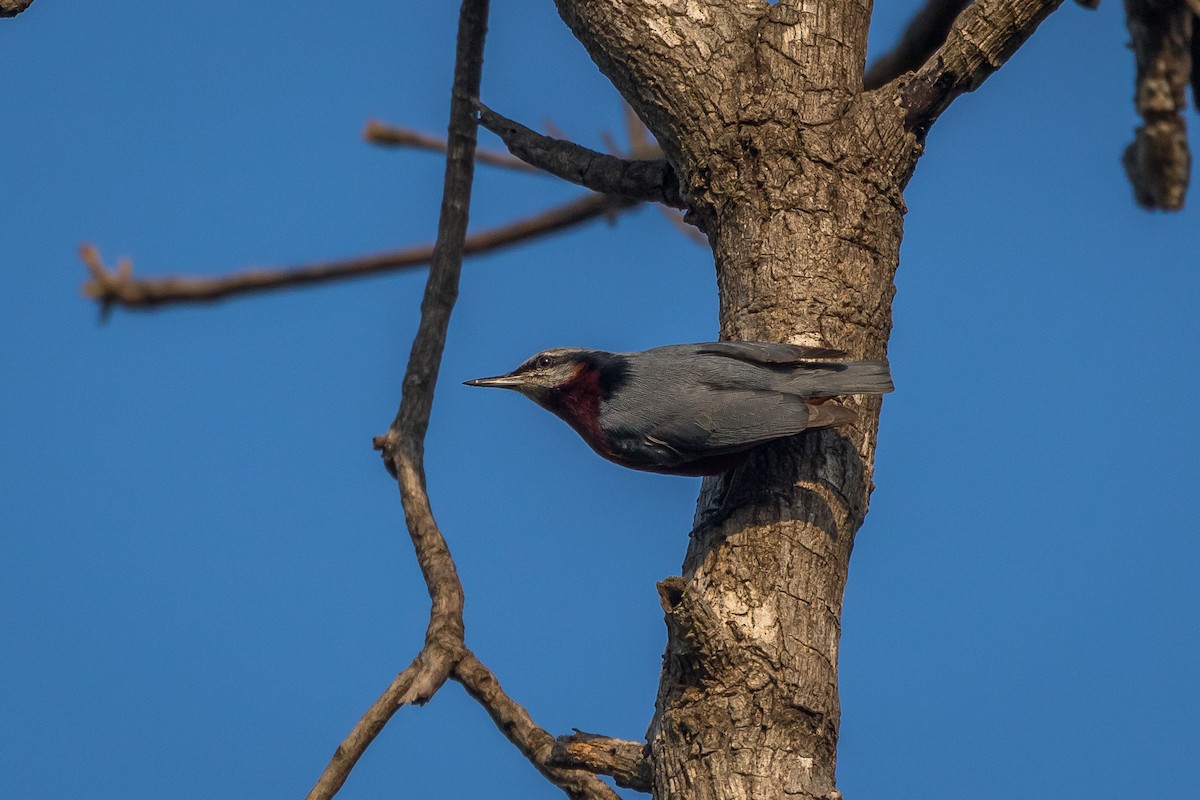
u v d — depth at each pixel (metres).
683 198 11.23
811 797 7.96
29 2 10.30
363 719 8.72
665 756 8.27
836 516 9.70
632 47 10.96
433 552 10.22
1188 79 8.23
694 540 9.83
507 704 9.24
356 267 13.52
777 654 8.49
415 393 11.48
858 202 10.61
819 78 10.85
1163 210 8.24
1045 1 10.64
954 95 10.96
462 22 12.32
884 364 10.07
